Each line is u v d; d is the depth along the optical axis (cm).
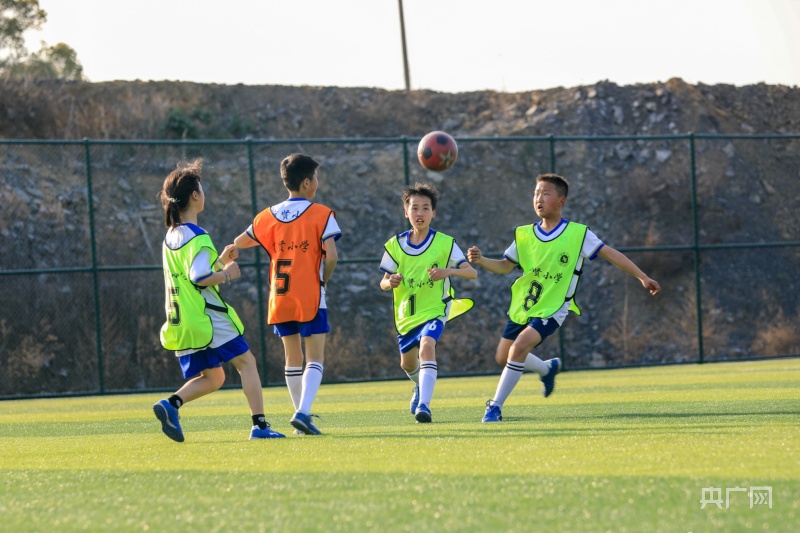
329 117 6750
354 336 4788
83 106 6016
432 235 1645
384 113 6844
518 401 2014
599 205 5831
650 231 5697
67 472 931
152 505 721
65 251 4731
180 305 1226
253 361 1266
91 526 651
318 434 1288
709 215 5816
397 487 763
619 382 2731
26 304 4428
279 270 1340
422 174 5781
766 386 2312
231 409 2139
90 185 3209
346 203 5528
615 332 5169
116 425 1805
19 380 4231
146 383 4334
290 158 1385
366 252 5291
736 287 5503
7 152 5178
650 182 5962
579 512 647
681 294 5431
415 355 1678
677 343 5150
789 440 1016
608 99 6644
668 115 6531
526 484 758
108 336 4384
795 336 5172
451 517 641
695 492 705
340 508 682
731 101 6988
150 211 5128
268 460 966
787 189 6175
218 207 5216
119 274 4547
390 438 1167
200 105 6538
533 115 6606
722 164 6147
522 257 1589
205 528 631
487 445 1042
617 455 914
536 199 1580
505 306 5172
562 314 1550
